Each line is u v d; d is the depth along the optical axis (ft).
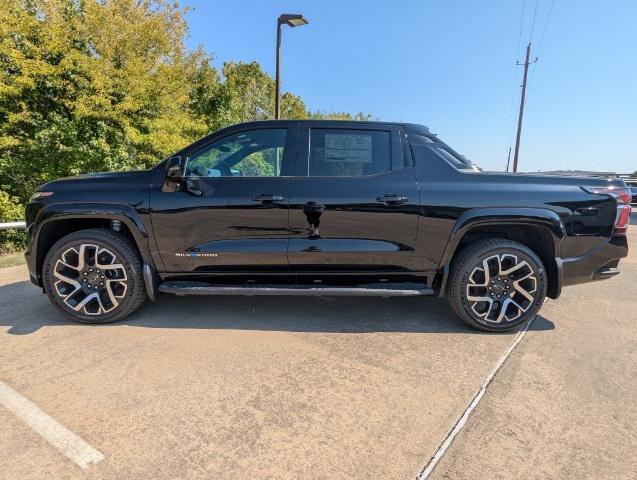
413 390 8.00
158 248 10.53
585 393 7.97
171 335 10.38
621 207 10.50
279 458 6.09
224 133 10.84
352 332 10.80
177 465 5.92
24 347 9.57
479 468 5.95
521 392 7.98
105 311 10.80
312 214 10.31
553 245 10.45
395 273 10.77
